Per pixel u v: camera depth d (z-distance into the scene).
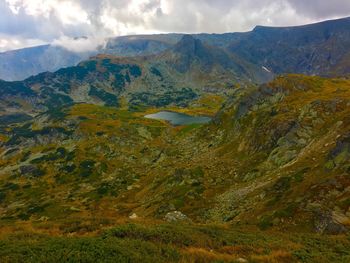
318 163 63.25
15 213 120.19
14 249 21.59
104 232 27.30
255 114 131.00
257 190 67.25
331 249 30.92
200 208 73.94
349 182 49.50
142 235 27.16
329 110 96.25
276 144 93.88
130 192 121.88
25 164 174.38
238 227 43.41
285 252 27.53
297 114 104.69
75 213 107.88
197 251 24.69
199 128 181.62
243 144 114.56
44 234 27.98
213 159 116.44
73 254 20.61
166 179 109.56
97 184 141.00
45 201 128.50
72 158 174.12
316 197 49.03
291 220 45.75
